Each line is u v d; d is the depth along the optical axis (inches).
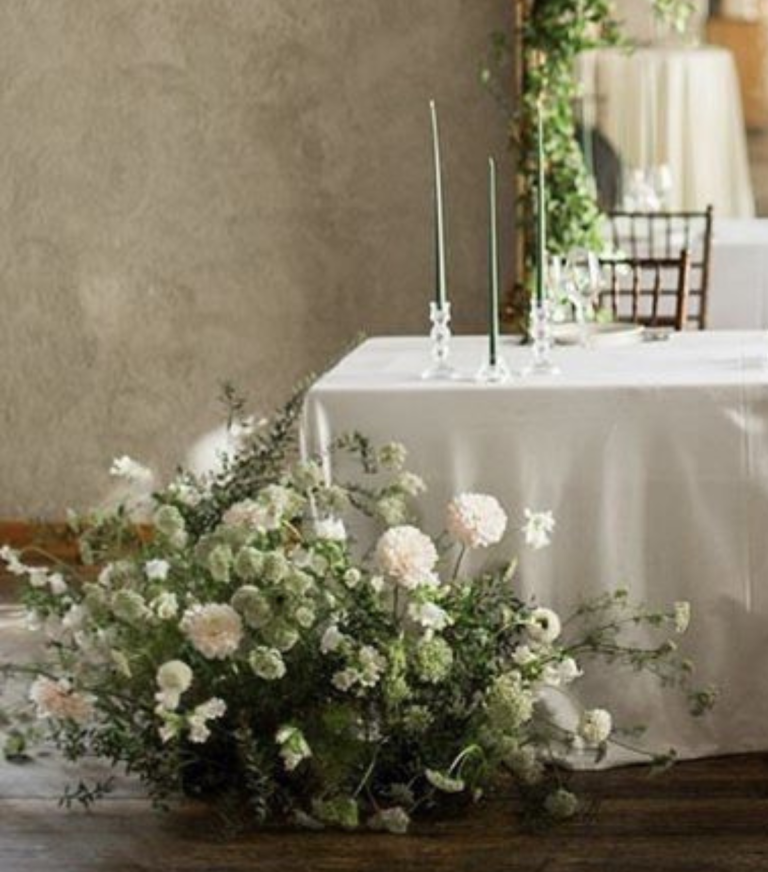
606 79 317.7
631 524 206.2
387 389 207.0
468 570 207.9
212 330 319.6
